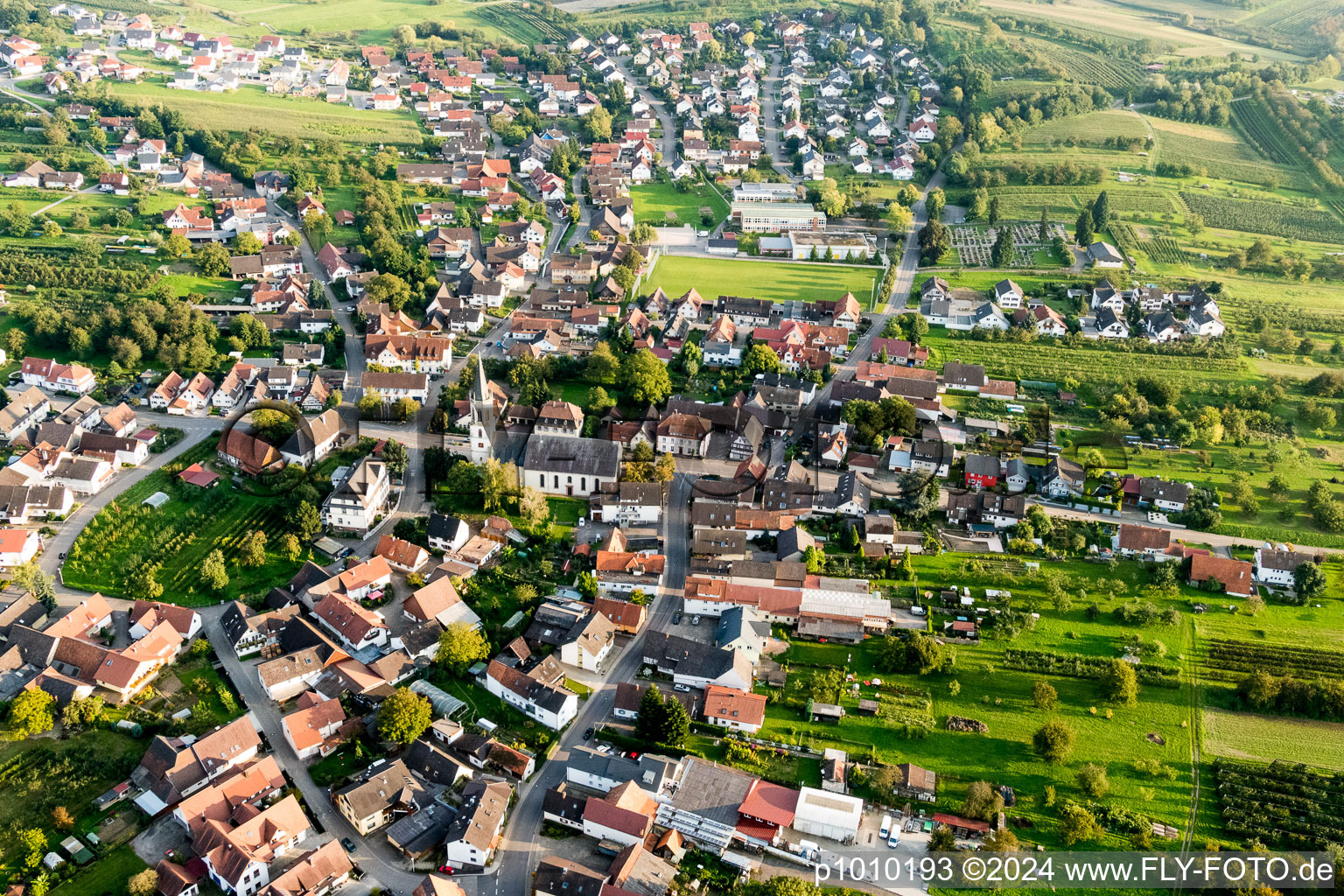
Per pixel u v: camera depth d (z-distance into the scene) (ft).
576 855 565.12
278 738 627.05
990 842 570.46
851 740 640.58
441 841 563.89
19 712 610.65
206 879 539.29
